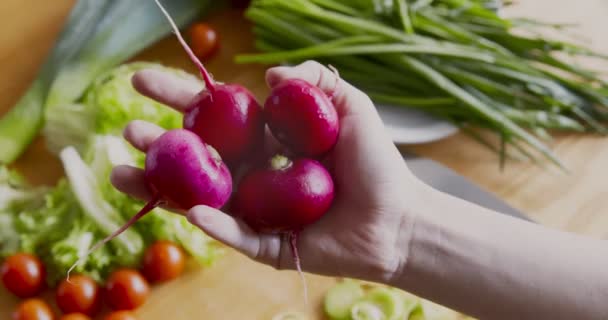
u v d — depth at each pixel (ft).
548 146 2.36
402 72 2.35
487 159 2.34
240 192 1.79
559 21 2.57
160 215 2.13
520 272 1.85
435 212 1.89
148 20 2.43
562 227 2.23
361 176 1.84
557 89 2.32
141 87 1.95
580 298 1.84
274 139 1.87
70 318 2.06
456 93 2.28
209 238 2.18
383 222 1.86
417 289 1.91
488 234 1.88
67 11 2.52
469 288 1.87
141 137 1.90
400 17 2.34
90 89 2.34
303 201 1.76
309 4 2.39
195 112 1.77
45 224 2.14
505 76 2.32
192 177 1.71
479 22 2.39
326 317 2.13
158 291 2.15
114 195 2.14
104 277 2.14
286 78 1.85
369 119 1.87
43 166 2.29
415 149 2.35
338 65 2.40
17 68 2.41
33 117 2.29
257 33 2.48
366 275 1.90
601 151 2.35
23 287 2.09
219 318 2.12
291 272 2.18
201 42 2.44
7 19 2.48
